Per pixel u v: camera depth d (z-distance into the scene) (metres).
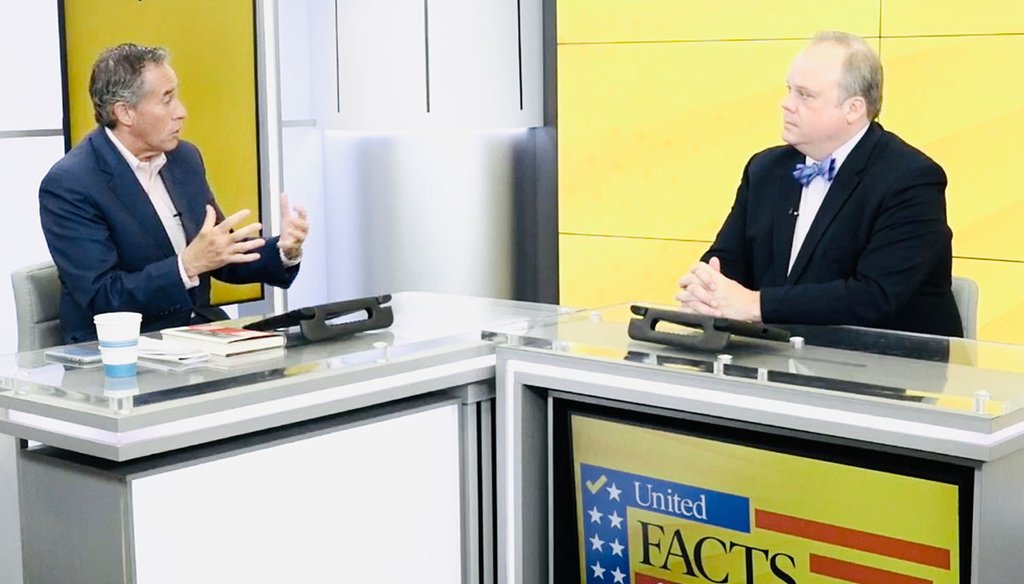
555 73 5.13
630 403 2.10
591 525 2.23
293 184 5.35
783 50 4.38
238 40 4.84
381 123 4.97
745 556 2.04
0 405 1.93
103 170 3.22
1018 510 1.84
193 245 3.05
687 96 4.61
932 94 4.13
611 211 4.85
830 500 1.92
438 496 2.29
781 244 3.06
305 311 2.28
